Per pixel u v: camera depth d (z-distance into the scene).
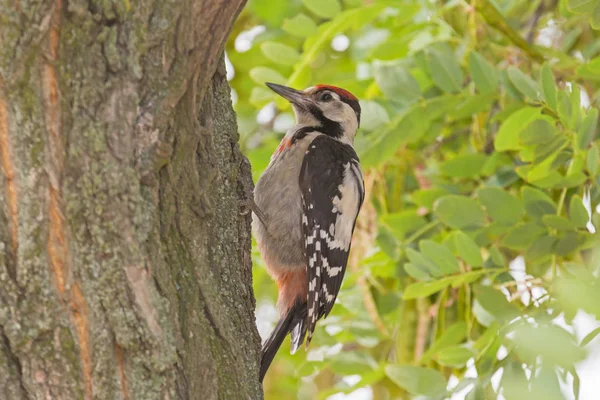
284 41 12.17
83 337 4.73
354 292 10.70
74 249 4.71
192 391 5.09
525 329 7.68
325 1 9.43
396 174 11.05
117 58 4.84
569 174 8.42
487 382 8.09
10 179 4.62
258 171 11.59
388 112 9.55
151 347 4.87
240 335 5.91
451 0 10.03
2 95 4.58
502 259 8.66
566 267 7.97
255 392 5.96
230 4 5.17
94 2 4.76
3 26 4.50
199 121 5.62
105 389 4.76
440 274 8.73
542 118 8.34
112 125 4.82
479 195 8.79
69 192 4.70
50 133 4.66
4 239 4.63
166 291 4.98
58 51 4.66
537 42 11.27
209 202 5.53
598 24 7.61
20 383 4.66
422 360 9.32
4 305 4.63
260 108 12.03
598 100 9.10
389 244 9.99
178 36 5.00
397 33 10.83
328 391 10.40
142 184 4.94
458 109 9.49
